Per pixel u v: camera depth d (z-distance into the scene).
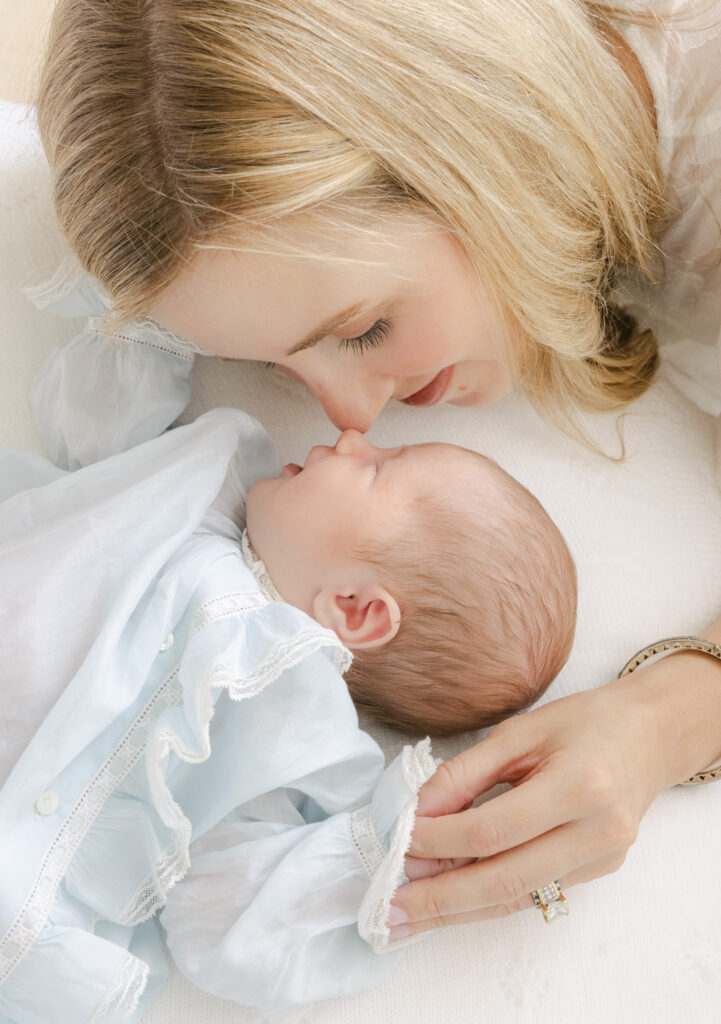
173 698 0.88
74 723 0.83
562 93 0.85
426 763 0.84
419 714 0.97
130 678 0.86
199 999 0.86
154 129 0.75
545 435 1.15
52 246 1.15
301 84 0.74
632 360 1.13
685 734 0.90
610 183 0.92
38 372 1.11
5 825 0.81
